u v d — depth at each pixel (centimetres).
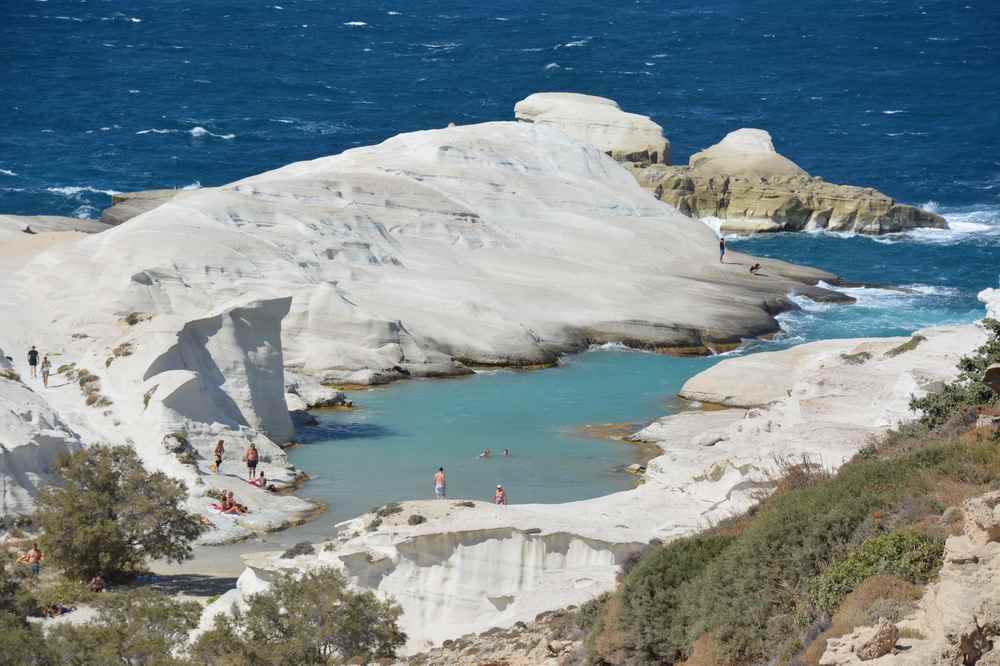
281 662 3422
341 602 3634
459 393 8044
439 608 4059
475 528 4128
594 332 9131
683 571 3022
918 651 2108
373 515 4431
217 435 6544
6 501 5406
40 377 7238
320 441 7094
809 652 2409
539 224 11006
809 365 7962
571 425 7388
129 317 7844
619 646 2941
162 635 3544
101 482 4891
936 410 4209
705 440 6281
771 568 2825
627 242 10975
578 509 4784
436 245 10175
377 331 8400
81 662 3369
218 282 8325
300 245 9256
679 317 9406
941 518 2705
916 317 9931
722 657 2705
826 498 3009
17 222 10706
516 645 3366
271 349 7206
